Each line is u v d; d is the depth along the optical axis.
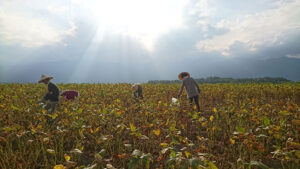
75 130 5.16
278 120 5.87
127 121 6.54
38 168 3.81
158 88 15.13
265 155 4.27
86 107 7.66
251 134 3.95
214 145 4.78
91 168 2.83
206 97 12.37
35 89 12.50
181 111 7.95
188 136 5.64
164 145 3.45
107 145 4.76
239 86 16.05
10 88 12.95
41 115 5.52
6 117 5.75
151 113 6.51
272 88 13.93
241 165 2.97
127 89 14.58
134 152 2.97
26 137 5.00
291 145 3.72
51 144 4.22
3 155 4.02
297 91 12.92
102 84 18.38
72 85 17.19
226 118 6.38
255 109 6.35
